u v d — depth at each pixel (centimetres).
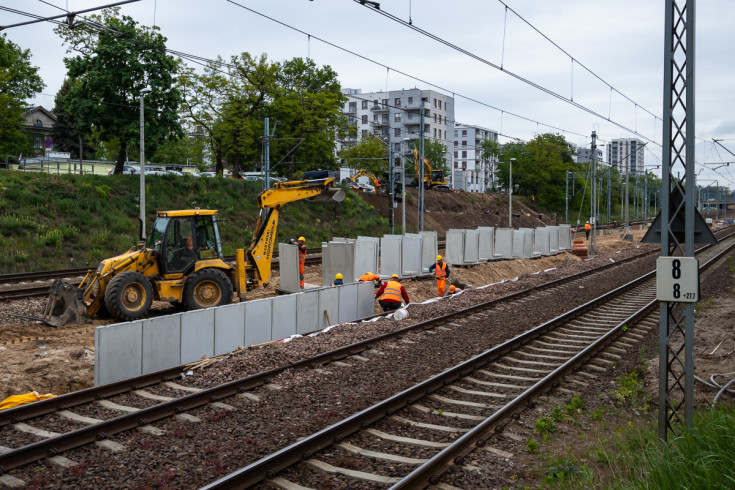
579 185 9431
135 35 3575
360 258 2195
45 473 680
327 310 1595
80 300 1539
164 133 3809
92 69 3541
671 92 720
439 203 6341
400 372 1100
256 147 4803
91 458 716
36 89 5041
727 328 1444
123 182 3694
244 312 1328
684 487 527
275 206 1892
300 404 917
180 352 1188
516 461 725
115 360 1074
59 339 1348
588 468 676
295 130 5034
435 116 10450
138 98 3688
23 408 835
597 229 6575
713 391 970
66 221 3075
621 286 2205
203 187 4053
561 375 1080
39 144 7612
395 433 812
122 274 1525
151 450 740
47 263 2662
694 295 697
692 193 695
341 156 7025
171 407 864
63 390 1042
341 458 721
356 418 811
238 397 945
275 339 1416
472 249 2806
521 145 9744
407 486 630
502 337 1396
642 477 601
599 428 843
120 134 3694
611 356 1249
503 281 2453
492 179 10319
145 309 1547
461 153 11944
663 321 721
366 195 5556
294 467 696
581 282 2456
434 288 2309
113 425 790
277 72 4844
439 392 989
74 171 4750
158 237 1639
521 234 3288
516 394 978
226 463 700
